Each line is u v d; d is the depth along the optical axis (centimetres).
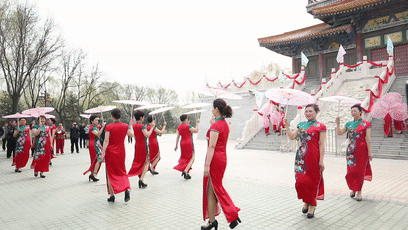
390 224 439
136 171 733
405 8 2328
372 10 2480
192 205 566
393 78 1927
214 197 404
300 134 500
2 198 643
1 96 3419
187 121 875
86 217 497
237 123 2798
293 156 1376
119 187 577
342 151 1331
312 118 495
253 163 1139
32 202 606
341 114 1719
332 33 2591
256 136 1880
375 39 2523
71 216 504
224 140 411
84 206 568
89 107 3988
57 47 2542
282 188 705
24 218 496
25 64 2417
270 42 3070
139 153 743
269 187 715
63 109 3691
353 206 541
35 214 519
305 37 2769
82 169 1080
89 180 846
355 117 606
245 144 1819
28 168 1121
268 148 1672
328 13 2566
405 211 504
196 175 909
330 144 1469
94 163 828
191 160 845
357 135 587
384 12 2441
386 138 1351
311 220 465
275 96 523
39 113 916
